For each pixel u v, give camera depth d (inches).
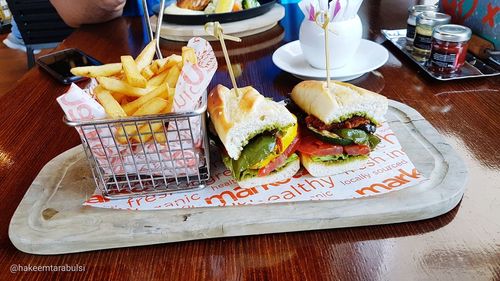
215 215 10.8
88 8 30.5
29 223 10.9
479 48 20.1
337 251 9.9
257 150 11.3
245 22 26.8
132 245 10.5
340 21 18.1
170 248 10.4
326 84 13.0
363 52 21.0
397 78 19.4
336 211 10.6
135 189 11.9
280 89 18.9
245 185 11.9
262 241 10.5
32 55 40.4
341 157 12.3
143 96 11.5
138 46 25.8
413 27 22.8
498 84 18.0
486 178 11.9
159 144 11.3
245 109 11.4
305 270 9.4
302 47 19.4
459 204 11.0
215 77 20.8
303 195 11.4
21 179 13.2
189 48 12.2
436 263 9.3
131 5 33.5
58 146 15.1
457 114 15.6
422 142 13.4
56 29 38.9
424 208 10.4
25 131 16.3
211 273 9.6
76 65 22.6
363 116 12.3
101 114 10.8
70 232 10.5
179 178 12.1
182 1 28.9
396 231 10.4
